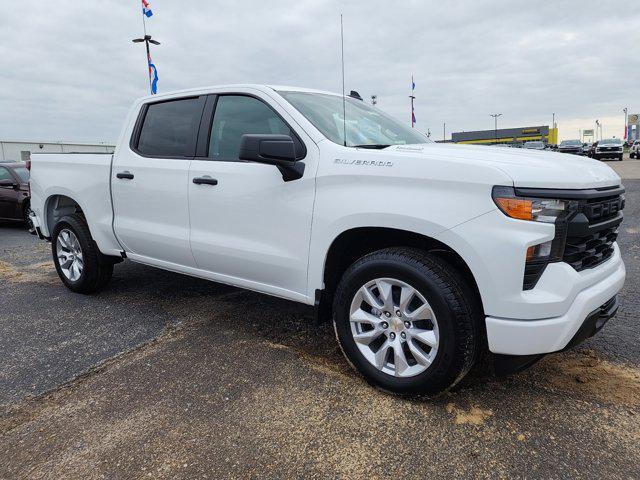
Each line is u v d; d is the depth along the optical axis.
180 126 3.65
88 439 2.30
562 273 2.21
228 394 2.67
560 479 1.96
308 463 2.09
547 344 2.21
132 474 2.05
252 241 3.12
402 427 2.33
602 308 2.49
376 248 2.91
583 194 2.25
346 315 2.72
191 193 3.41
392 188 2.48
